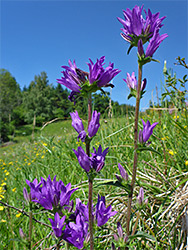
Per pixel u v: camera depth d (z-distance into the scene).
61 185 1.23
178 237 1.79
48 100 51.41
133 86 1.28
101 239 1.90
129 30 1.26
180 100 2.98
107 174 2.60
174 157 2.37
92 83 1.14
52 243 1.96
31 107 51.78
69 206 1.23
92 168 1.13
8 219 2.27
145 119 3.46
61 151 3.60
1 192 2.73
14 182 3.35
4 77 51.72
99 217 1.22
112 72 1.14
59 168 3.14
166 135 2.83
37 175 3.18
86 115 4.03
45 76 56.28
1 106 45.97
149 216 1.92
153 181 2.16
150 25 1.22
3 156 8.45
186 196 1.93
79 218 1.25
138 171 2.30
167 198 1.92
